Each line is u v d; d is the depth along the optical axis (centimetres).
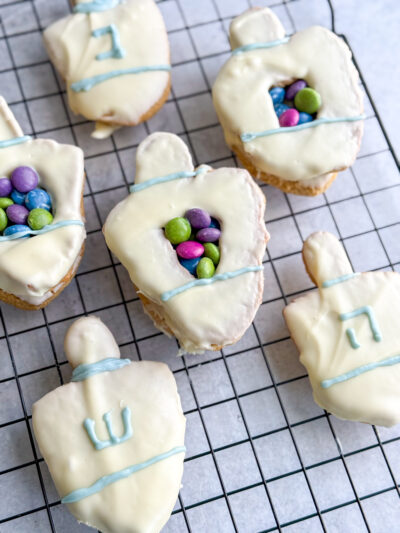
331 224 32
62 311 30
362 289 29
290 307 29
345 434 29
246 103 30
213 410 29
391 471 29
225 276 27
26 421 29
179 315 27
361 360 28
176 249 28
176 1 34
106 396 27
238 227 28
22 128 32
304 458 29
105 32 31
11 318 30
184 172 29
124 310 30
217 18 35
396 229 32
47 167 29
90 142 32
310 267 29
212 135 33
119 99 31
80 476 26
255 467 29
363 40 35
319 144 29
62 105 33
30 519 28
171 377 28
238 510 28
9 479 28
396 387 28
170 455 26
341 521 28
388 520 28
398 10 36
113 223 28
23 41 34
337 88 30
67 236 28
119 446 26
